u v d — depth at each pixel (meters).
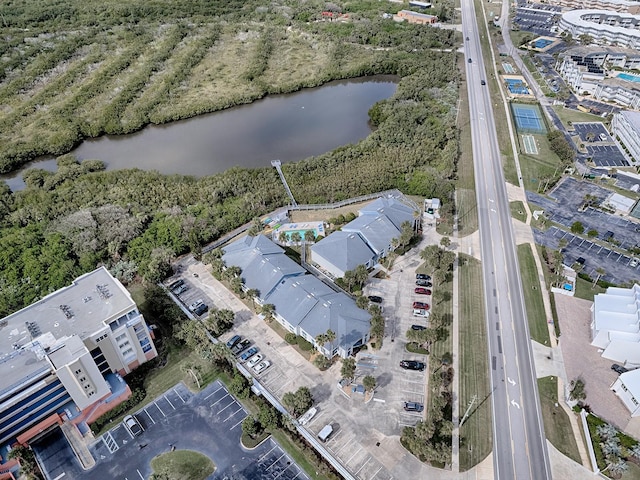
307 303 134.38
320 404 115.44
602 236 171.12
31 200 189.50
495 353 128.62
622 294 136.88
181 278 154.62
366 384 112.69
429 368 124.50
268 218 178.88
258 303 142.50
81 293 123.62
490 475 101.88
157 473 102.69
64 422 113.06
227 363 126.31
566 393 118.94
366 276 145.12
